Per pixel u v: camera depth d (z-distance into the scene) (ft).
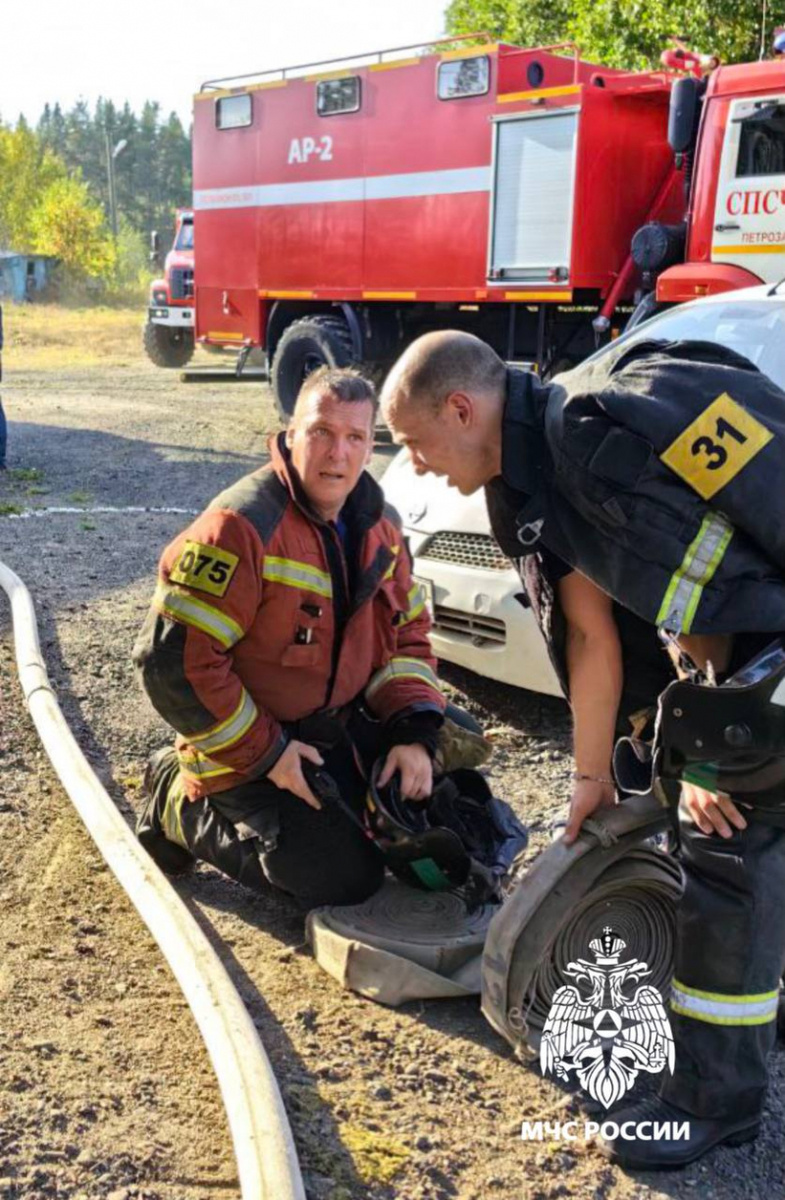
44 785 13.47
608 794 8.65
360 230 40.04
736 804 7.86
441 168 37.35
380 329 41.78
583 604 8.27
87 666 17.48
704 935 8.02
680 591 7.35
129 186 470.39
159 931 9.81
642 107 34.99
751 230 30.12
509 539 8.05
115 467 36.17
